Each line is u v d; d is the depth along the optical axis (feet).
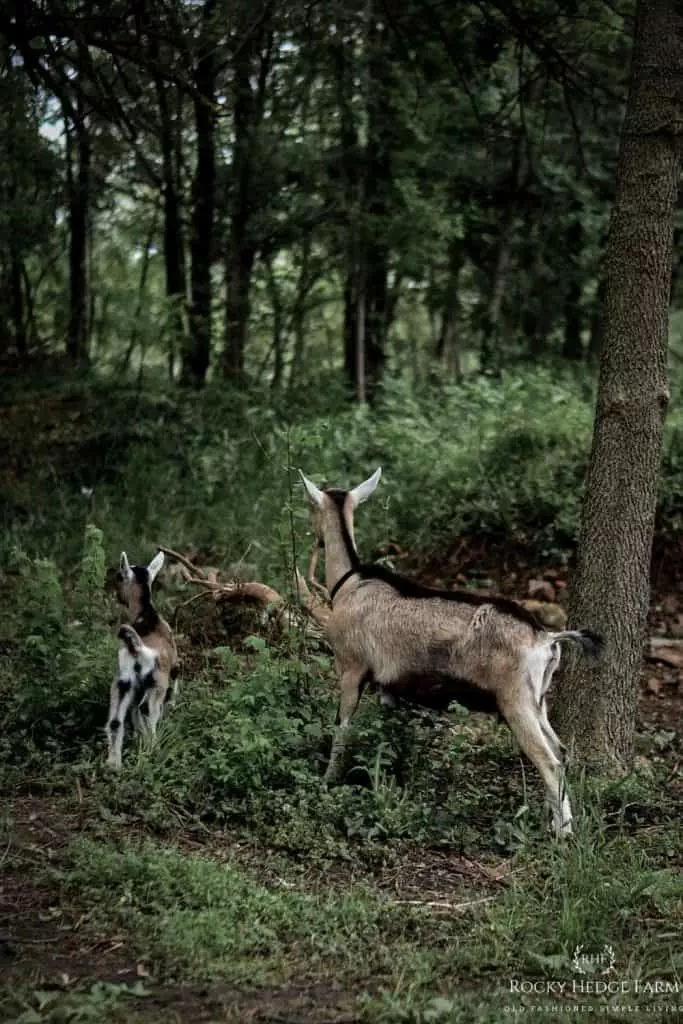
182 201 62.13
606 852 23.18
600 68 53.16
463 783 27.07
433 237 58.80
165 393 55.98
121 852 21.90
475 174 60.85
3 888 20.56
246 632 32.94
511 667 24.73
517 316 73.20
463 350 76.74
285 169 57.52
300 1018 17.20
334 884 22.20
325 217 58.70
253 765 24.94
